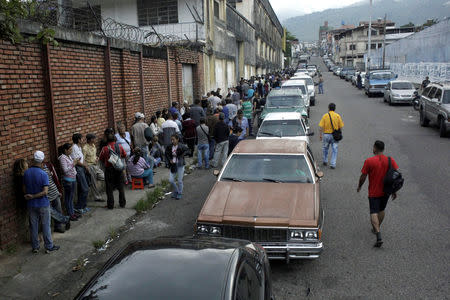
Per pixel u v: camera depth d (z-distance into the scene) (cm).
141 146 1105
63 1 1959
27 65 741
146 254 361
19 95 719
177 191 935
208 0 2180
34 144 762
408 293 507
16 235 687
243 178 684
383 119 2023
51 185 709
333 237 683
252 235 554
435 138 1507
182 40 1938
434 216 760
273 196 617
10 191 674
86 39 934
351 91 3872
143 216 834
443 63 3066
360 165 1162
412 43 4134
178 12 2097
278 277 561
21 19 720
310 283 541
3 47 679
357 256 613
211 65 2289
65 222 732
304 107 1594
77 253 663
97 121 1010
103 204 906
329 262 598
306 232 543
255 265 394
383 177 633
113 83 1099
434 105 1593
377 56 6288
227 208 591
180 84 1662
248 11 3888
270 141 805
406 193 899
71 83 893
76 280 579
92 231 754
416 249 629
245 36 3441
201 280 321
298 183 658
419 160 1183
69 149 785
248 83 2653
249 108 1620
